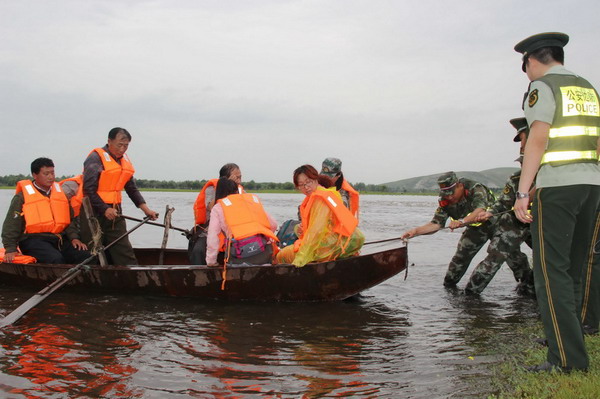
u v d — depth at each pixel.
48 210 7.02
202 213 7.50
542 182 3.50
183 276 6.30
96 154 7.13
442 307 6.02
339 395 3.50
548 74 3.54
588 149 3.46
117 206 7.38
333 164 6.72
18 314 5.20
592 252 4.23
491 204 6.89
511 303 6.22
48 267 6.64
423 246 12.01
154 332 4.95
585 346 3.71
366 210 30.94
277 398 3.45
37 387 3.60
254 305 6.07
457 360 4.15
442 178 6.68
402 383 3.68
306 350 4.45
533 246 3.60
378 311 5.82
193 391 3.57
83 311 5.75
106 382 3.71
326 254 6.04
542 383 3.38
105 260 6.79
